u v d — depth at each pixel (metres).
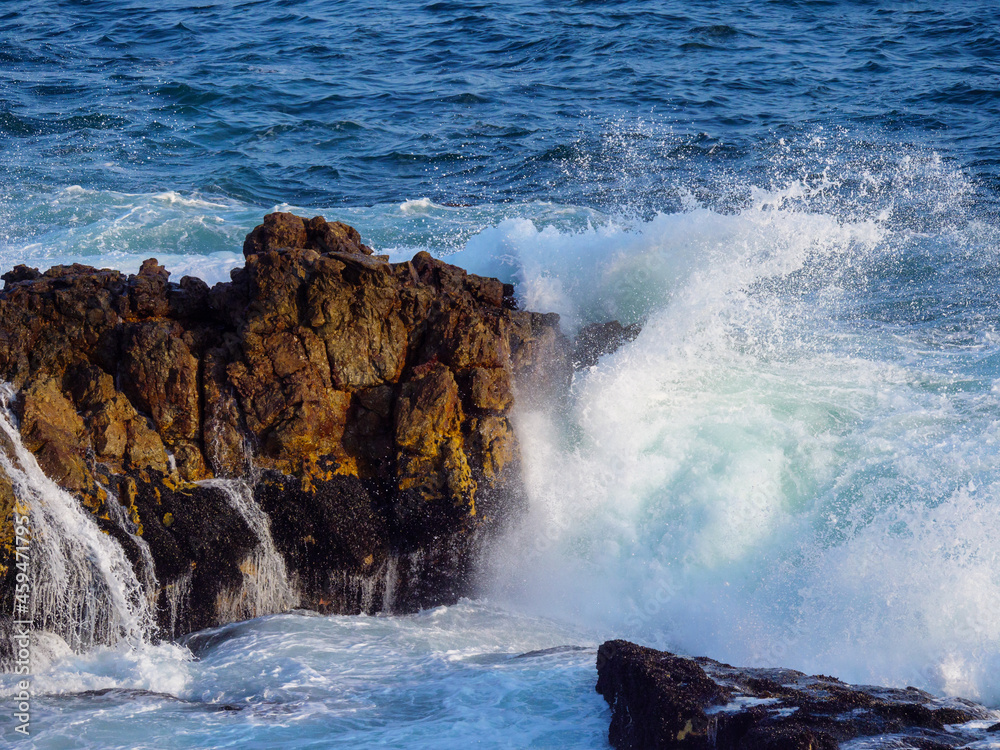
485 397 32.75
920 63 90.25
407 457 31.89
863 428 34.19
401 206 61.72
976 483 31.38
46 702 25.64
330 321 31.78
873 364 38.09
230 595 30.31
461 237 55.94
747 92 84.38
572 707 24.88
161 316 32.25
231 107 84.75
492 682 26.20
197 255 52.84
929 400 35.56
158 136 77.75
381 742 23.31
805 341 39.78
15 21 115.94
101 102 85.56
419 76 92.75
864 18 105.94
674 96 83.81
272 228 34.47
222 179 67.88
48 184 65.31
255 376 31.33
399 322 32.78
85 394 30.39
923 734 21.55
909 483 31.88
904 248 49.91
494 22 108.19
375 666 27.72
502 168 69.38
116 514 29.27
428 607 32.41
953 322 41.66
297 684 26.44
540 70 93.06
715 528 32.44
